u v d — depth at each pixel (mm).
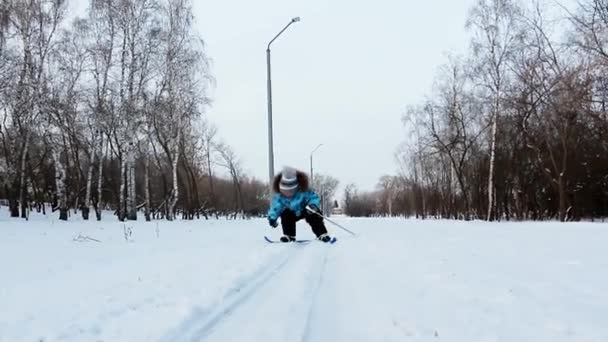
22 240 11648
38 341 3152
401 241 10789
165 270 6012
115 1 25078
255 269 6094
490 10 28703
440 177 50656
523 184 34312
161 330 3395
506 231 14750
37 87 22844
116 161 40938
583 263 6594
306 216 11531
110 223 21594
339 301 4488
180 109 28594
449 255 7664
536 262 6727
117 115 25375
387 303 4336
